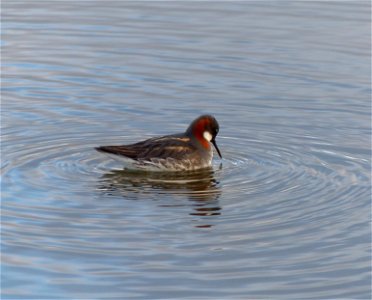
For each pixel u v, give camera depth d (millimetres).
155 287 12664
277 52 25016
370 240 14242
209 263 13398
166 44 25703
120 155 17109
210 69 23672
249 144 19016
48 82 22578
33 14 28766
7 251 13555
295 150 18641
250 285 12797
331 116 20672
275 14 28797
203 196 15969
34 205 15250
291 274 13148
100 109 20812
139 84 22547
